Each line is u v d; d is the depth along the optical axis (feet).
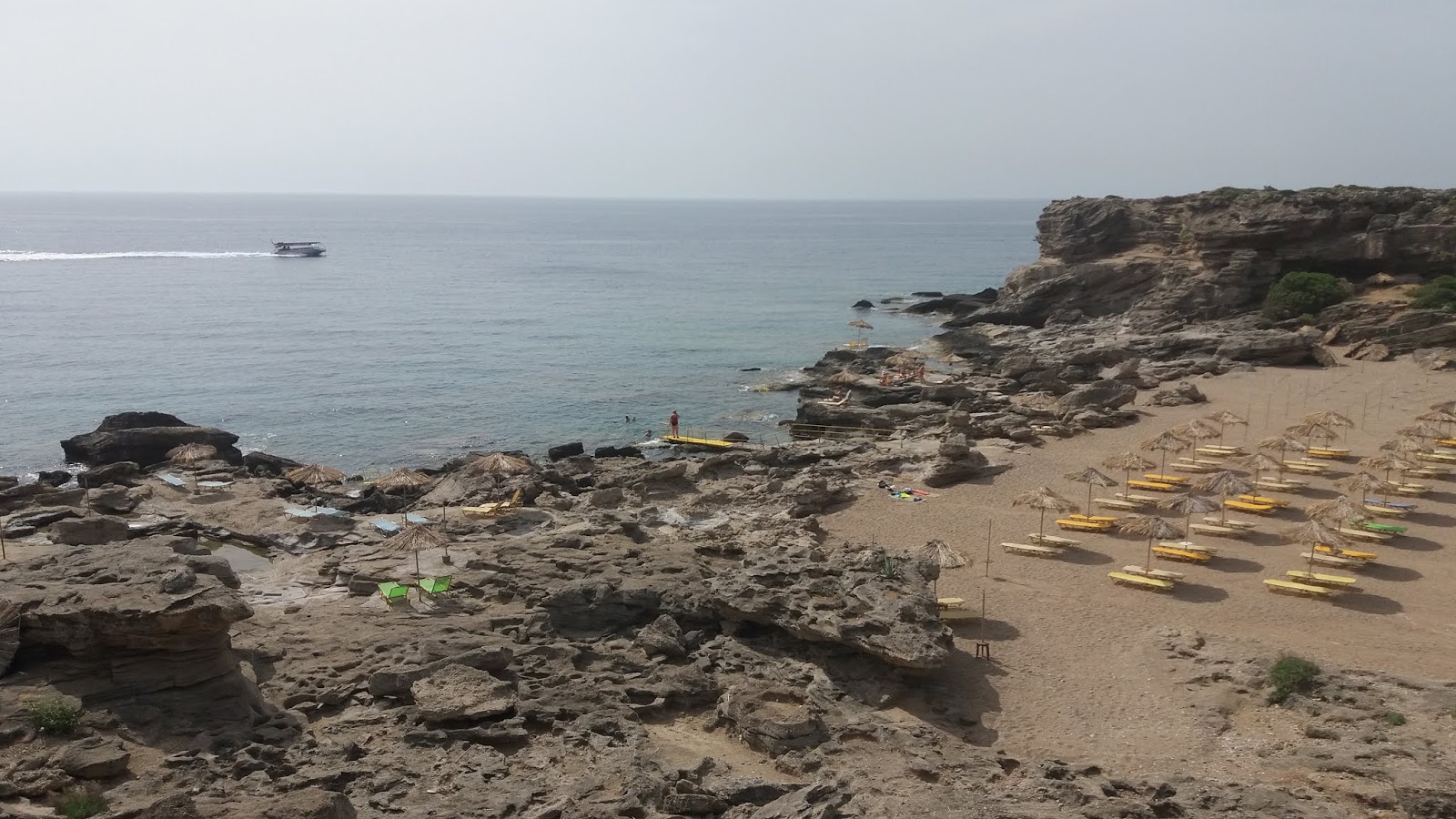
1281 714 118.73
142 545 127.03
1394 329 360.07
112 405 347.15
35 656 108.27
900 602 134.10
